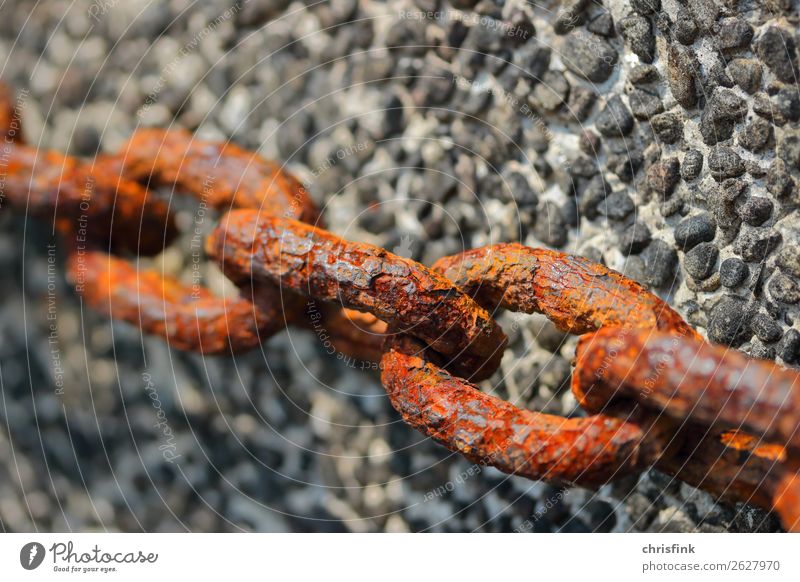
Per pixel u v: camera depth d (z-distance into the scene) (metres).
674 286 0.40
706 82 0.39
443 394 0.37
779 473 0.37
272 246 0.38
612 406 0.36
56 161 0.41
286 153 0.44
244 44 0.44
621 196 0.41
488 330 0.37
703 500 0.41
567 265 0.37
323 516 0.45
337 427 0.45
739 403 0.35
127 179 0.41
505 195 0.42
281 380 0.45
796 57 0.37
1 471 0.48
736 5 0.38
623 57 0.40
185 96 0.45
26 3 0.46
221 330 0.39
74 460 0.47
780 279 0.38
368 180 0.43
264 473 0.46
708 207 0.39
